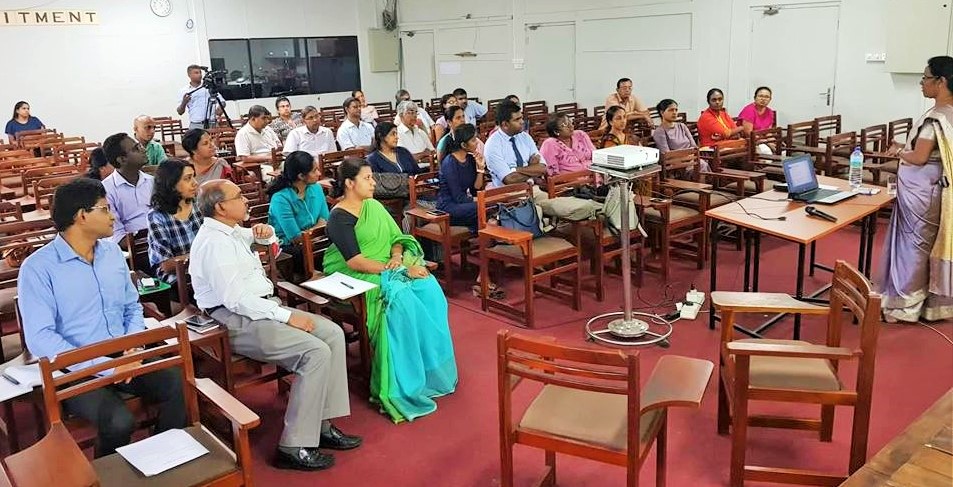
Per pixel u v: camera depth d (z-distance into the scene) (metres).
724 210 3.88
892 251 3.85
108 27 10.00
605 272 4.88
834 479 2.38
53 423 1.97
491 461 2.74
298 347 2.68
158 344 2.60
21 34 9.45
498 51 10.90
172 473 1.99
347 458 2.79
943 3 6.36
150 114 10.52
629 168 3.50
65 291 2.43
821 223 3.53
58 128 9.88
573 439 2.12
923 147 3.62
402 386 3.09
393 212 5.04
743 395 2.38
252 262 2.90
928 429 1.92
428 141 6.79
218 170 4.58
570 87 10.05
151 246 3.42
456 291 4.64
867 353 2.27
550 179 4.41
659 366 2.31
